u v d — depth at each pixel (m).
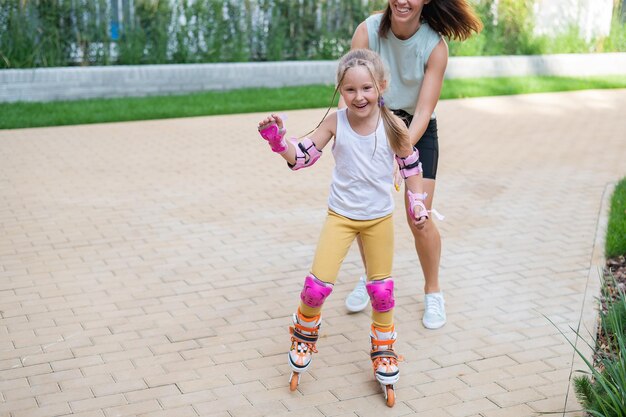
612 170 8.87
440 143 10.14
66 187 7.92
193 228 6.77
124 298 5.34
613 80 15.32
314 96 12.98
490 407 4.06
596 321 5.01
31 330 4.85
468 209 7.39
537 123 11.44
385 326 4.17
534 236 6.65
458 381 4.32
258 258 6.10
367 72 3.86
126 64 13.38
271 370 4.42
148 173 8.50
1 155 9.15
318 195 7.80
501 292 5.52
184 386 4.23
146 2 13.41
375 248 4.15
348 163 4.05
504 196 7.82
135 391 4.18
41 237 6.48
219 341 4.75
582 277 5.77
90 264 5.93
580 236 6.65
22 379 4.28
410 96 4.82
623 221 6.70
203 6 13.83
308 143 4.05
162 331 4.87
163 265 5.93
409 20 4.56
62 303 5.24
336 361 4.54
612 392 3.74
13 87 12.22
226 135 10.40
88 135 10.27
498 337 4.84
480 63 15.32
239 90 13.51
